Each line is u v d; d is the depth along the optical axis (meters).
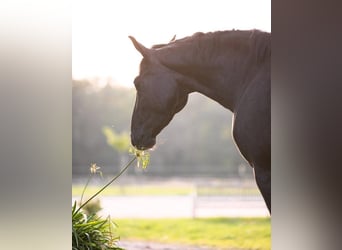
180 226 12.26
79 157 29.14
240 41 5.00
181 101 5.27
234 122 5.02
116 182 23.95
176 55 5.12
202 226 12.22
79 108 29.89
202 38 5.10
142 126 5.21
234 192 19.12
